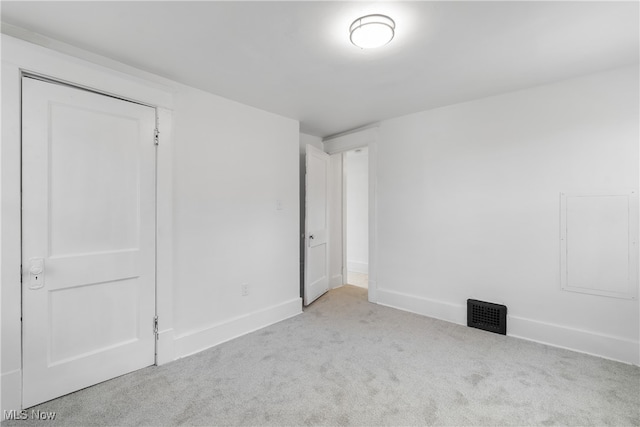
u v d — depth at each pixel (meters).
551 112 2.45
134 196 2.08
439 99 2.80
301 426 1.55
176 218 2.31
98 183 1.93
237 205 2.73
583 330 2.33
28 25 1.63
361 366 2.13
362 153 5.33
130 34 1.73
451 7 1.49
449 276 3.03
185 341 2.33
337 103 2.86
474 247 2.86
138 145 2.10
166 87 2.22
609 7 1.49
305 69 2.16
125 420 1.60
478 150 2.82
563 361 2.19
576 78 2.33
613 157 2.21
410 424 1.56
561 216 2.41
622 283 2.18
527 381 1.93
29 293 1.69
